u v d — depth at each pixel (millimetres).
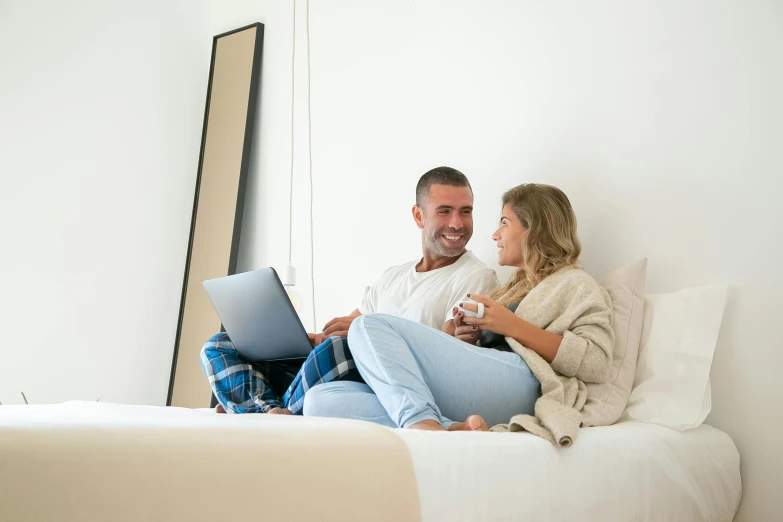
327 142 3248
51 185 3537
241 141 3645
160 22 3898
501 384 1664
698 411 1753
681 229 2025
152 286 3799
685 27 2070
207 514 833
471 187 2607
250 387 2053
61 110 3582
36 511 731
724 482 1729
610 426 1637
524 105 2473
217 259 3635
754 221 1886
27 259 3455
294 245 3350
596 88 2270
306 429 1038
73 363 3547
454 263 2348
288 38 3553
